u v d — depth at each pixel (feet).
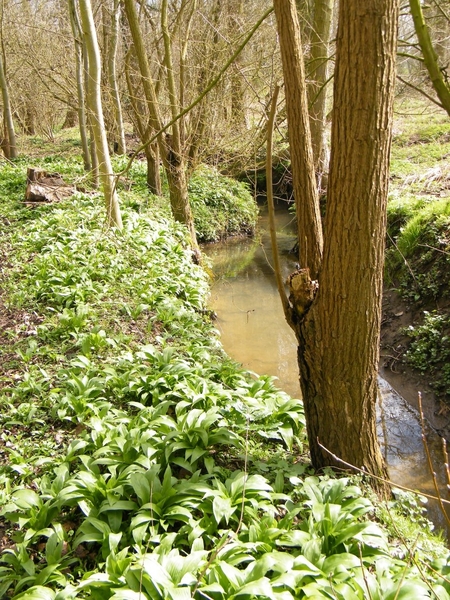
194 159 40.81
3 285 29.53
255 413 18.21
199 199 54.13
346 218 12.93
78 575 12.51
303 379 15.53
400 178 44.73
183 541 12.89
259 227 57.26
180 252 36.37
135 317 26.68
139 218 39.81
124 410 19.03
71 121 114.01
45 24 76.07
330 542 12.74
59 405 18.53
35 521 13.50
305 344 14.89
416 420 23.52
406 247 31.99
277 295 38.55
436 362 25.32
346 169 12.57
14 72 75.41
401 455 21.25
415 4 9.59
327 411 15.14
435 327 26.43
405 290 30.27
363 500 13.67
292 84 13.76
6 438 17.26
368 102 11.92
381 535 12.51
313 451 16.05
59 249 32.86
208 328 27.68
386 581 11.29
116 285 29.94
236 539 12.36
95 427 16.85
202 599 10.89
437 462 20.76
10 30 77.05
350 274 13.38
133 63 57.31
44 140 91.04
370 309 13.79
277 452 17.13
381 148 12.37
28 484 15.42
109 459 15.15
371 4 11.26
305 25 38.14
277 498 14.07
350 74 11.87
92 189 47.57
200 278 34.91
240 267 45.39
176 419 18.20
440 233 30.40
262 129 29.58
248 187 62.23
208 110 39.75
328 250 13.57
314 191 14.76
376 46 11.52
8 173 58.23
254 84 36.32
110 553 12.20
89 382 19.72
